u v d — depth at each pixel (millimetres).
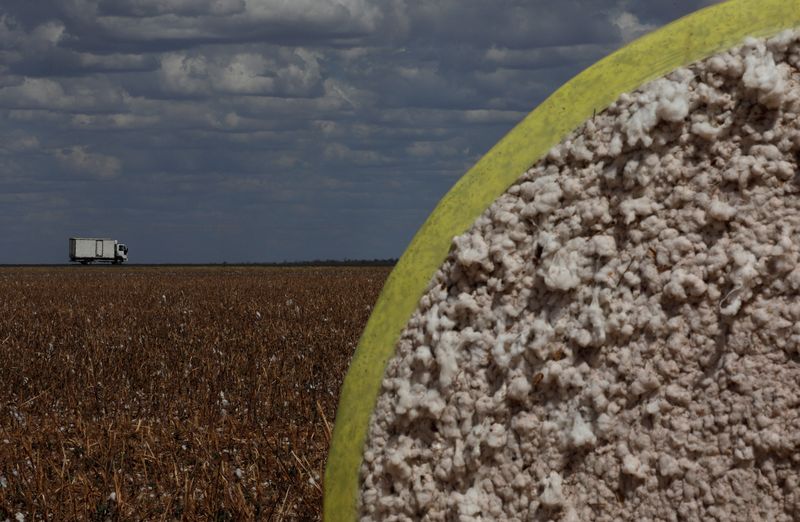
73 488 5512
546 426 2006
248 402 8070
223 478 5090
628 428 1954
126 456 6352
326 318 16547
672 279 1935
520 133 2168
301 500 4852
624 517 1940
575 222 2053
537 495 2002
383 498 2135
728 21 2049
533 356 2027
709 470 1883
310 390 8492
